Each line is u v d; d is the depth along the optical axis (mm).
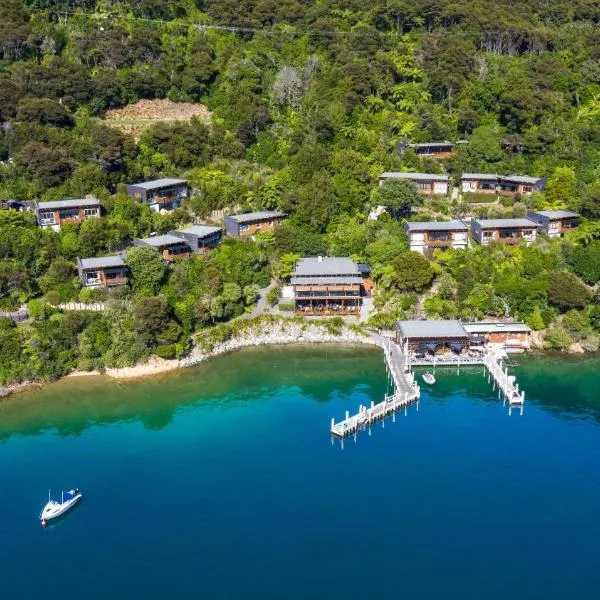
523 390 96250
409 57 168875
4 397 95312
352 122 155625
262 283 122000
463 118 156375
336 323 113500
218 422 88375
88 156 134750
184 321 107875
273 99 162125
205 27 176125
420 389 97250
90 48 163000
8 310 105562
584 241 125750
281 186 137875
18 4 165250
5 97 140875
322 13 182500
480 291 113562
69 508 69625
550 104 158875
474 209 136750
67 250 115000
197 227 126312
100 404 93688
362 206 135875
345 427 84062
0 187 126500
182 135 147375
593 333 110250
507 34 179625
